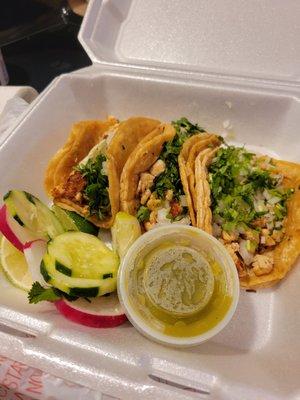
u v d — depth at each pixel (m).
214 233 0.20
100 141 0.23
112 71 0.26
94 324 0.17
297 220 0.20
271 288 0.20
